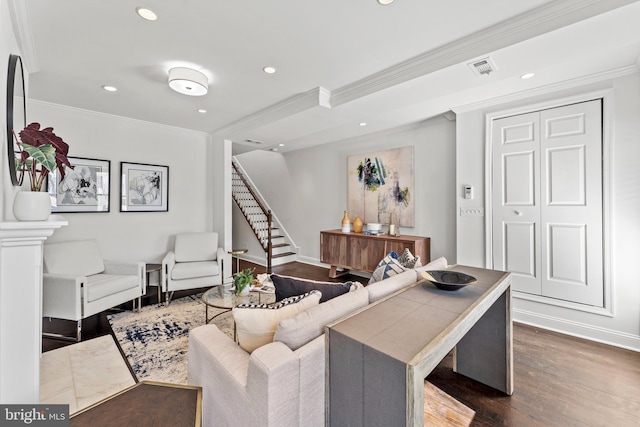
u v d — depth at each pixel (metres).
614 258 2.51
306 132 4.04
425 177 4.11
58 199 3.33
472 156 3.35
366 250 4.29
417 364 0.83
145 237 4.05
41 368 2.17
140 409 1.05
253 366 1.11
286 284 1.80
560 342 2.59
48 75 2.58
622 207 2.47
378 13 1.78
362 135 4.85
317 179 5.71
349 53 2.25
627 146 2.44
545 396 1.89
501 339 1.93
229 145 4.61
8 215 1.60
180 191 4.40
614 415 1.72
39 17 1.78
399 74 2.45
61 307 2.62
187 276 3.61
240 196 7.25
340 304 1.42
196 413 1.04
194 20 1.84
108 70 2.50
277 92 3.00
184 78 2.41
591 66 2.39
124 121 3.84
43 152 1.60
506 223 3.11
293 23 1.88
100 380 2.05
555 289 2.82
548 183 2.85
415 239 3.87
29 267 1.44
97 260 3.31
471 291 1.55
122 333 2.75
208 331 1.61
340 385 1.03
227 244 4.54
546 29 1.74
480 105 3.24
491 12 1.78
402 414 0.85
